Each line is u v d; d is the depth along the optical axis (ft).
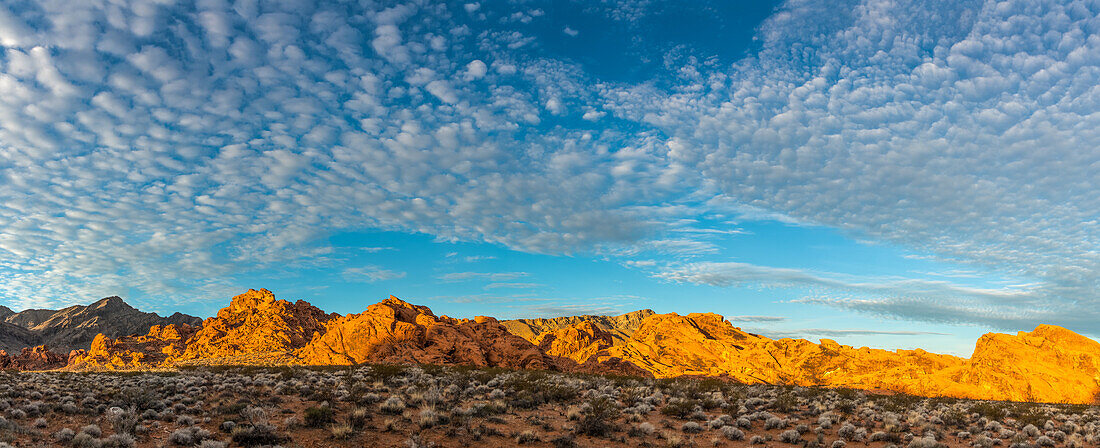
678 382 133.18
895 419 86.17
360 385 99.86
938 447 70.13
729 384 139.95
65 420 65.36
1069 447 75.72
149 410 69.97
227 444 57.93
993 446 75.61
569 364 224.74
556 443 65.92
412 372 129.18
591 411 83.97
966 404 121.19
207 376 115.24
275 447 56.80
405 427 68.95
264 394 90.58
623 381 135.13
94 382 98.68
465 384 109.40
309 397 87.40
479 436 66.08
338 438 62.23
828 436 78.18
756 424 85.76
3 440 53.47
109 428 62.80
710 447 70.03
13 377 106.01
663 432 76.64
